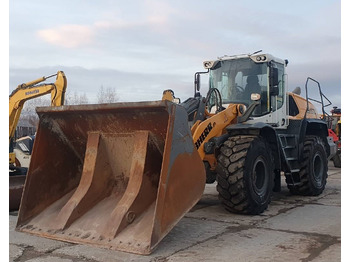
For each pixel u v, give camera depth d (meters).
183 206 3.91
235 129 5.56
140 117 4.11
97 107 4.14
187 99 5.84
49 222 4.34
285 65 6.92
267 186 5.59
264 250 3.81
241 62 6.55
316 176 7.26
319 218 5.20
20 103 8.12
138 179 4.05
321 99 8.07
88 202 4.31
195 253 3.70
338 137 12.79
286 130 7.05
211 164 5.70
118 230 3.81
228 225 4.79
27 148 8.98
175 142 3.85
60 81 7.64
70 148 4.84
